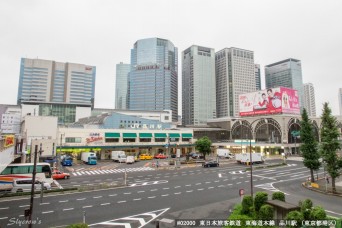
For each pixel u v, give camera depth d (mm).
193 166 56031
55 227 17906
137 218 20172
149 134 79688
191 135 89625
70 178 39875
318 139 94812
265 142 89750
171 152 84062
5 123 101750
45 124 59000
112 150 72688
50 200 25531
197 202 25062
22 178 31703
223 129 107562
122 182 35844
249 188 32188
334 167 29828
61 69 197500
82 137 67812
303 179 39781
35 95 186125
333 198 27406
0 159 21406
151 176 41812
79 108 155375
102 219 19906
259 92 97125
